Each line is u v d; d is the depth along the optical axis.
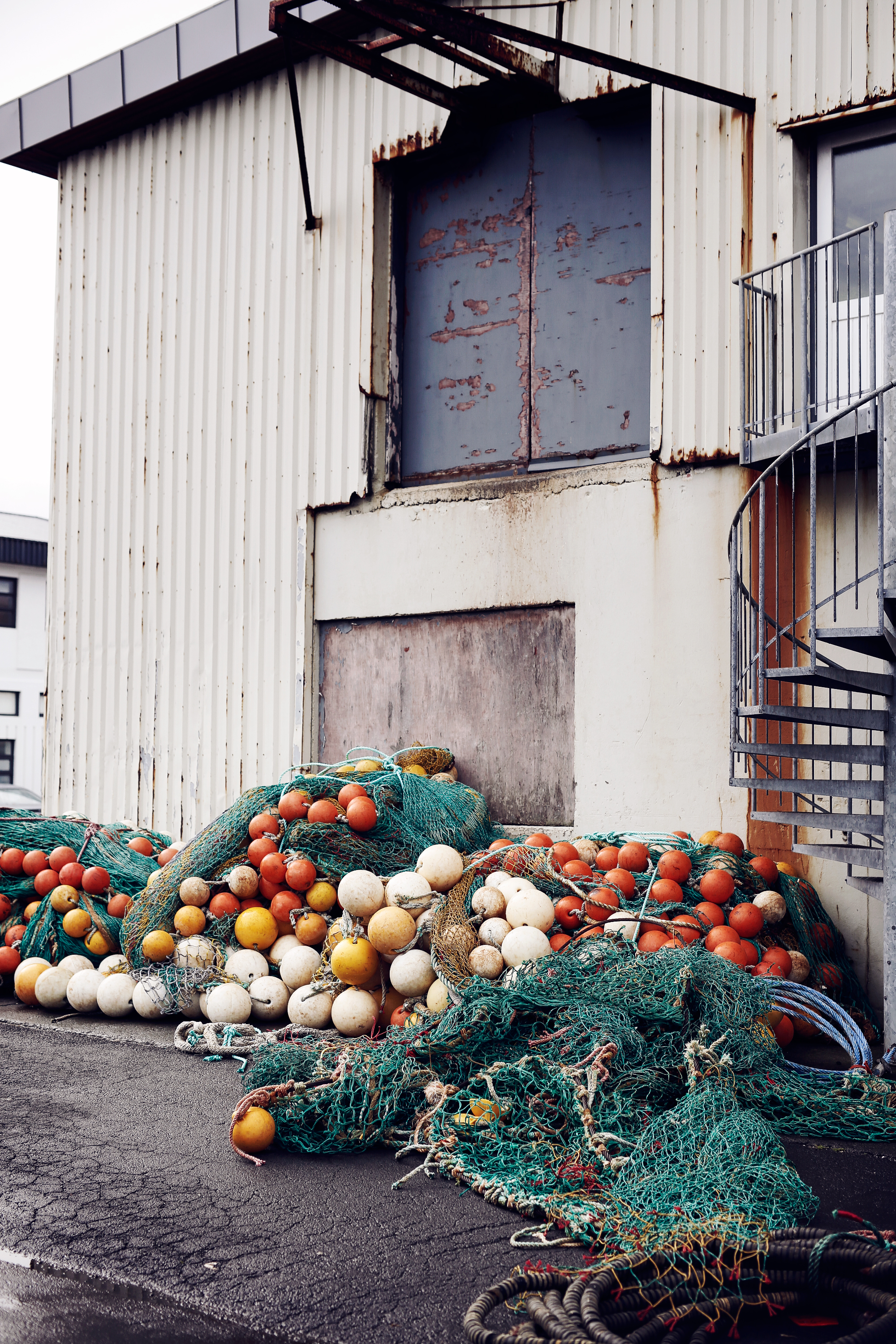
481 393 10.17
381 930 6.28
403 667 10.28
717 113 8.58
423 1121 4.67
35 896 8.35
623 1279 3.28
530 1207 3.95
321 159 10.95
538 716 9.41
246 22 10.79
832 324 8.25
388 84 9.94
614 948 5.82
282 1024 6.91
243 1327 3.12
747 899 7.06
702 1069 4.80
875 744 7.80
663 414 8.71
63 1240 3.70
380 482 10.55
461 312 10.33
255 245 11.43
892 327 6.33
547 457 9.73
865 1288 3.13
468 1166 4.35
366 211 10.59
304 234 11.05
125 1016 7.38
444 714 9.98
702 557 8.52
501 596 9.55
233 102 11.63
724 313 8.50
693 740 8.46
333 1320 3.15
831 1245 3.28
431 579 10.02
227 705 11.36
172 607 11.87
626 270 9.36
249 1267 3.50
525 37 8.11
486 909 6.47
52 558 12.94
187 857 7.49
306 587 10.84
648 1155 4.18
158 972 7.15
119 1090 5.61
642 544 8.79
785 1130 5.18
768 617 8.15
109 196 12.70
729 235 8.52
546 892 6.79
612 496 8.96
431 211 10.55
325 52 9.12
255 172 11.45
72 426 12.87
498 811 9.55
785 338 8.27
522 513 9.47
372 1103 4.74
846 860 6.81
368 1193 4.22
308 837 7.20
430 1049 4.96
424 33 9.08
